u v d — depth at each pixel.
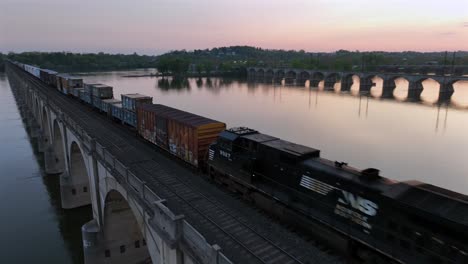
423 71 146.88
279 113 80.69
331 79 150.62
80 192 39.66
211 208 20.36
